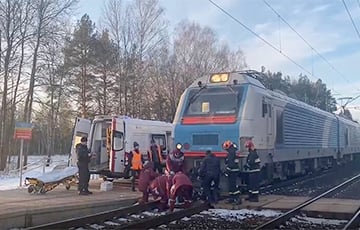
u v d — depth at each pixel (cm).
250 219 1159
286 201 1433
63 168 1761
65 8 3628
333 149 2975
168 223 1108
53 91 3928
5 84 3469
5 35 3456
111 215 1166
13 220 1050
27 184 1593
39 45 3553
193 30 5203
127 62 4366
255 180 1442
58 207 1161
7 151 3638
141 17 4431
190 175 1533
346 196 1631
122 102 4362
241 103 1558
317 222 1123
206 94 1631
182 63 5022
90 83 4472
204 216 1212
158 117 4822
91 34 4538
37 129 6831
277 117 1817
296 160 2166
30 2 3497
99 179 2381
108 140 1983
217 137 1523
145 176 1370
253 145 1464
